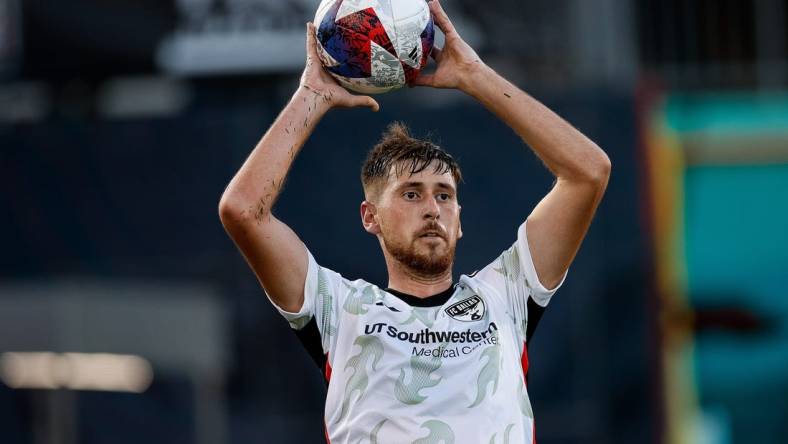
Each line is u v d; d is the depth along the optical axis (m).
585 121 36.38
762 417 36.06
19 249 39.75
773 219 36.31
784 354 36.06
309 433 37.22
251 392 37.53
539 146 15.77
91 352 39.38
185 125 38.41
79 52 39.88
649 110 36.31
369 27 15.74
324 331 15.48
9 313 39.97
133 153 38.88
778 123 36.47
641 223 36.03
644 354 35.84
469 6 38.03
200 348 38.00
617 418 35.84
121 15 39.66
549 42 39.12
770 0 39.50
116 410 39.47
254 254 15.18
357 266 37.16
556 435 35.91
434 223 15.49
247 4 39.00
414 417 14.80
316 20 16.08
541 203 16.11
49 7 40.06
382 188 15.84
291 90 39.19
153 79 40.00
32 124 39.72
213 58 39.12
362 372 15.12
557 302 36.19
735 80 39.50
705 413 36.06
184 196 38.41
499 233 36.38
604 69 39.12
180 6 39.28
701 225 36.53
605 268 36.09
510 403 15.12
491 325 15.51
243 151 37.94
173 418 38.47
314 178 37.53
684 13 39.72
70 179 39.38
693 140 36.78
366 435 14.92
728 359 36.19
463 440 14.72
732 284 36.34
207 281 38.09
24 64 40.19
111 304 39.19
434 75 16.20
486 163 36.66
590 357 35.97
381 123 37.25
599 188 15.63
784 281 36.12
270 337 37.47
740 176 36.56
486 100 15.98
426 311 15.42
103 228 39.12
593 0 39.22
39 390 40.28
